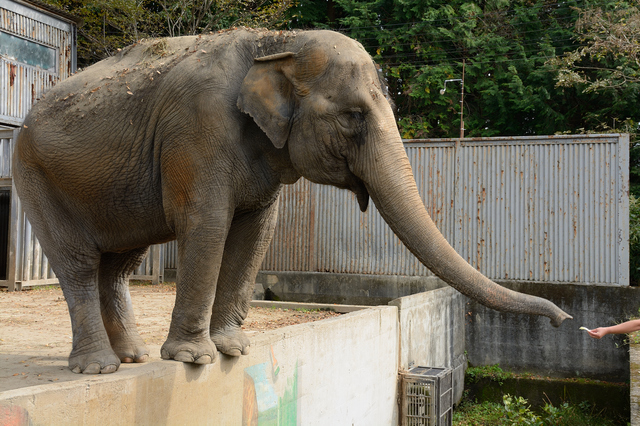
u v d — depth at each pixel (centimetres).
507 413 918
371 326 728
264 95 343
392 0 2148
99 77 379
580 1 2092
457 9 2144
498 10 2125
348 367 661
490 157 1195
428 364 940
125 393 327
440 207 1220
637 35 1562
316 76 344
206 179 346
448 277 312
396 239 1247
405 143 1241
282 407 513
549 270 1154
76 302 377
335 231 1282
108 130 363
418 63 2144
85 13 1892
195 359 365
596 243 1128
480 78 2094
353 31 2139
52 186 378
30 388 282
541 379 1097
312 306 1003
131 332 418
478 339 1159
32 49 1460
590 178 1134
